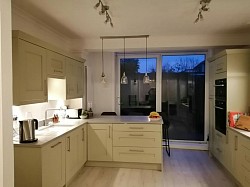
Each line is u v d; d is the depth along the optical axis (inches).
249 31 156.3
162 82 220.4
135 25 140.9
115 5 107.2
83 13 118.9
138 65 222.5
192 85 216.4
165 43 170.2
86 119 168.7
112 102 219.6
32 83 105.7
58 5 107.7
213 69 171.8
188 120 218.1
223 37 163.6
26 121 100.4
